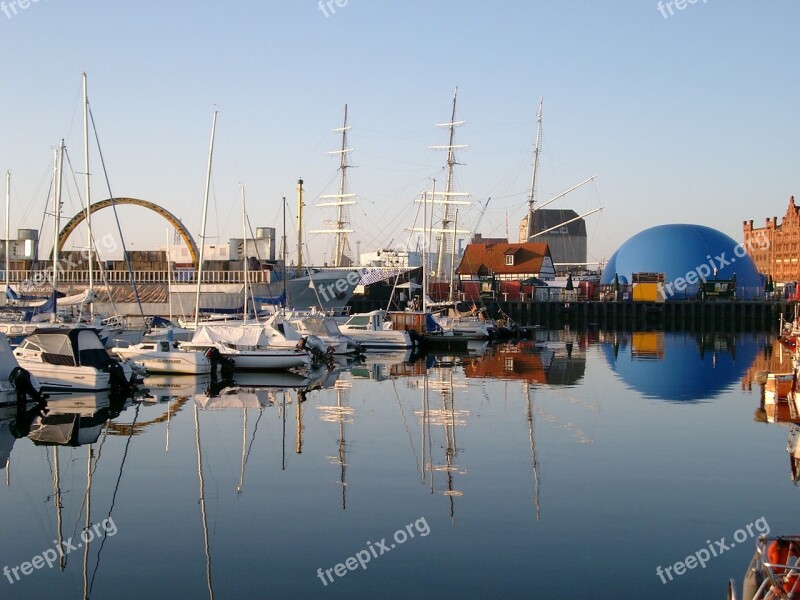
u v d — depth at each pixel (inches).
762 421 1350.9
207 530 776.9
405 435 1224.8
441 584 649.6
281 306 3122.5
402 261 5620.1
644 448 1131.3
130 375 1765.5
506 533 766.5
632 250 6220.5
